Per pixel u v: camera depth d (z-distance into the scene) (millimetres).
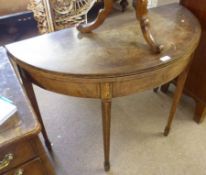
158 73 793
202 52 1160
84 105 1526
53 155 1237
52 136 1331
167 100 1548
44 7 1790
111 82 754
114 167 1177
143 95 1590
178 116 1428
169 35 908
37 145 601
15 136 524
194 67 1236
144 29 819
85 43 884
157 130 1352
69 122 1412
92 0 1927
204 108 1291
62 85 792
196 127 1361
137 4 798
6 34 2180
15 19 2121
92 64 768
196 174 1139
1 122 542
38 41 901
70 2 1838
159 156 1220
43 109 1500
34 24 2230
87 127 1381
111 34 939
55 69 748
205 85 1217
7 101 595
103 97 801
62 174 1153
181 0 1188
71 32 961
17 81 688
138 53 814
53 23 1853
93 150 1258
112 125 1387
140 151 1246
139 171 1156
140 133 1338
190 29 950
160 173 1146
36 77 832
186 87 1344
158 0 1514
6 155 560
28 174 654
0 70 736
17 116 570
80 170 1170
